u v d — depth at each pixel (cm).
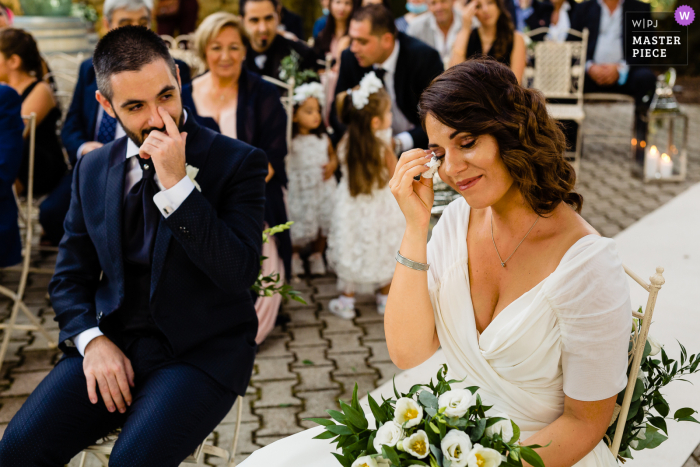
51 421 172
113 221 183
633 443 155
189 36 551
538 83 629
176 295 180
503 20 438
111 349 182
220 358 184
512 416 139
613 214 504
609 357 126
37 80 395
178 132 171
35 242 461
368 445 123
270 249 338
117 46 167
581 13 650
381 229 352
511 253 137
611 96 625
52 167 404
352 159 343
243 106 330
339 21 545
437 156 135
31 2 768
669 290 372
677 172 604
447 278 146
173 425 167
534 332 131
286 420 275
